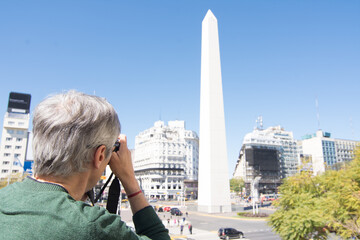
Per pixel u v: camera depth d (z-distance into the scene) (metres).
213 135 55.94
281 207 19.14
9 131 101.38
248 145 158.00
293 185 19.67
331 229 17.20
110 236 1.10
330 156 183.00
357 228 14.87
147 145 135.00
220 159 56.25
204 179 57.69
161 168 125.56
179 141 133.50
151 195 121.81
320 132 190.88
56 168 1.18
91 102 1.33
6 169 98.44
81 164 1.22
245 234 36.66
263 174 149.50
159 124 157.38
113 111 1.40
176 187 126.88
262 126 193.25
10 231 0.98
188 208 67.88
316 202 17.70
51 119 1.18
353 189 17.36
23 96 106.12
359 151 20.64
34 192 1.15
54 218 1.04
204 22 58.25
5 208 1.07
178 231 39.69
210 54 56.34
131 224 39.72
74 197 1.25
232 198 138.12
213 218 52.31
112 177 1.49
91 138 1.22
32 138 1.24
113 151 1.44
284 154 171.38
